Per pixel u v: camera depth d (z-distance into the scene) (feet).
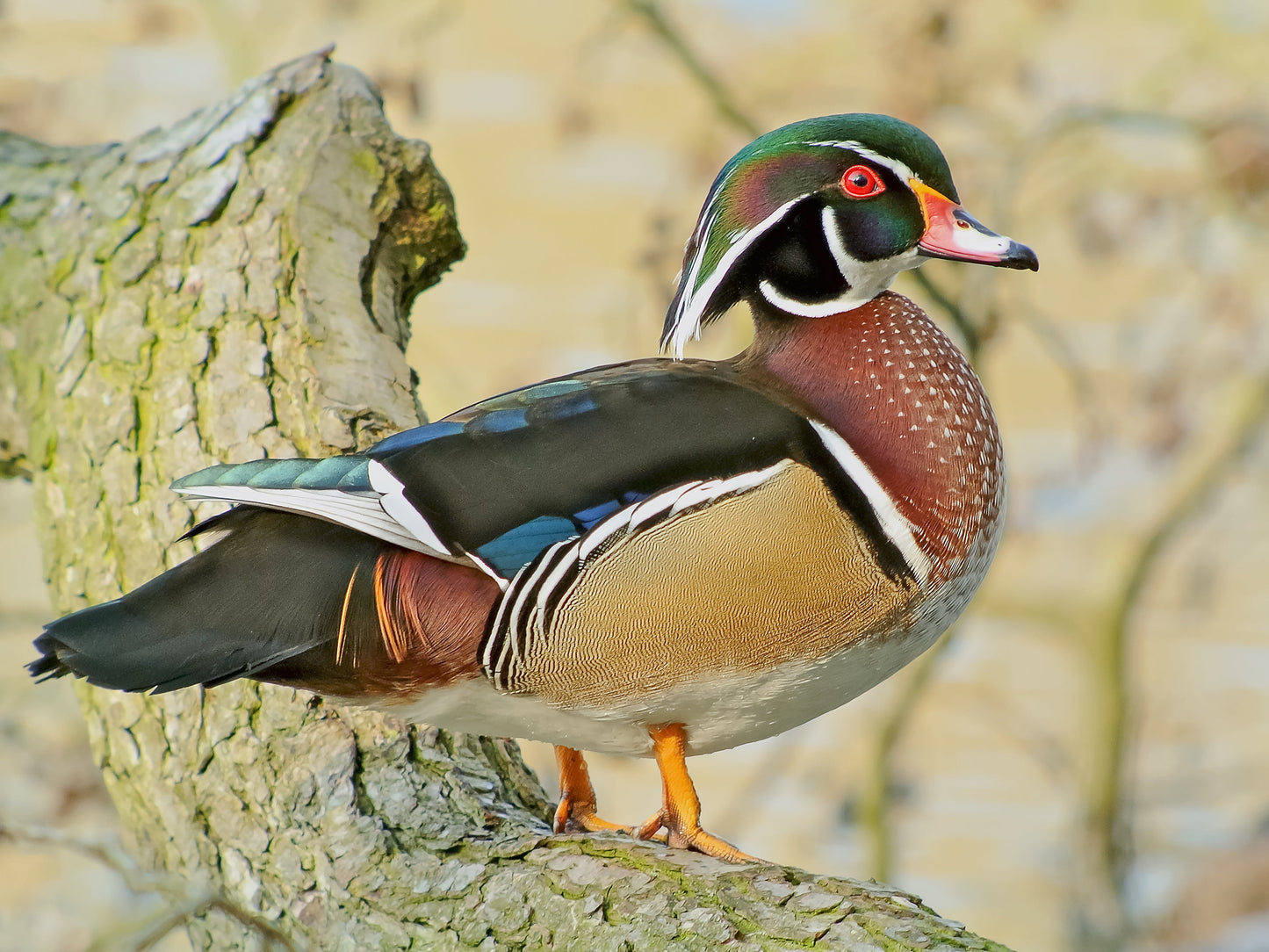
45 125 43.50
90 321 24.66
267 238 24.49
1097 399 44.04
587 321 54.54
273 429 22.71
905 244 20.39
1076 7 46.88
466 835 18.89
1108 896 42.19
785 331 20.66
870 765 38.86
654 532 18.13
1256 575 51.47
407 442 18.63
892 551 18.79
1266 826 45.88
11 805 34.30
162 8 44.34
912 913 16.49
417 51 39.75
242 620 17.87
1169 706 49.80
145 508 22.70
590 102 47.98
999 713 48.88
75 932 26.96
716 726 19.51
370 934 18.24
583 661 18.47
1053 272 49.60
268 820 19.70
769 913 16.65
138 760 20.99
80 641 17.29
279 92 26.12
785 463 18.49
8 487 38.99
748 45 46.62
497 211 56.85
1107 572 46.34
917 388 19.56
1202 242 45.19
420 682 18.66
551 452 18.40
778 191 20.58
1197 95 45.37
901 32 40.11
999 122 41.81
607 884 17.53
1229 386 45.47
